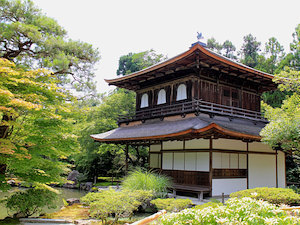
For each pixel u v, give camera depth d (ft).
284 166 71.31
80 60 61.41
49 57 56.90
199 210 17.84
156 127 63.10
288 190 38.55
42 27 57.36
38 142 43.32
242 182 58.90
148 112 74.95
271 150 67.56
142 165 98.89
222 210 17.29
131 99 105.60
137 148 93.15
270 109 56.08
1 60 31.71
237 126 58.95
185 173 59.06
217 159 54.90
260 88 77.66
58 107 40.50
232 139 58.34
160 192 51.01
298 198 34.81
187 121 57.67
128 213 44.11
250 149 62.13
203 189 51.60
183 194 57.41
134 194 43.27
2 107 30.66
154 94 76.43
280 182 68.95
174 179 61.57
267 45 141.69
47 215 46.98
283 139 44.29
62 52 55.36
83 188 92.22
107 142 74.38
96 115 99.91
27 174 44.01
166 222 16.88
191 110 59.41
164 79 72.95
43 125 42.75
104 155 101.96
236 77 69.97
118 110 102.32
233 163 57.93
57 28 59.82
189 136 51.26
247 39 180.45
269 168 66.23
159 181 52.80
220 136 52.26
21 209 43.16
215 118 61.67
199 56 56.95
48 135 42.70
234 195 39.45
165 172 64.54
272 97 105.40
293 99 53.98
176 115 63.87
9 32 48.83
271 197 35.29
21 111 38.91
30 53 56.85
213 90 66.54
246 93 74.28
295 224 15.17
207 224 16.05
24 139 43.47
